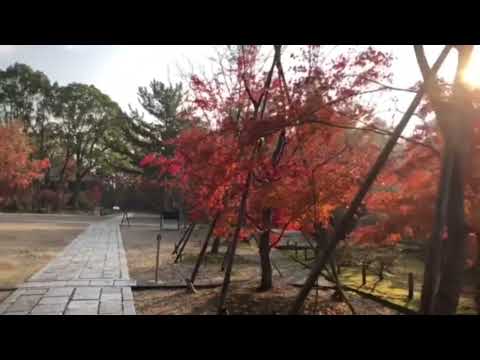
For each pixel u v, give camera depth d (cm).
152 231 2275
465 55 403
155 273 952
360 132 679
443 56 416
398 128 441
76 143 4328
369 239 905
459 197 397
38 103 4191
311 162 682
